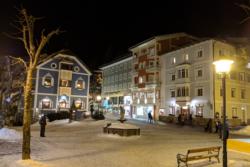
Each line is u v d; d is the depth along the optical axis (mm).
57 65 49688
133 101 57219
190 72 43312
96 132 24406
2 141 16641
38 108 47000
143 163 11078
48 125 33469
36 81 47406
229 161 11242
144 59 54219
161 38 50938
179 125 38125
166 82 48469
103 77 73375
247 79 44688
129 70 60750
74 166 10156
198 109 40938
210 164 10938
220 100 39156
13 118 38875
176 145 17047
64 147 15156
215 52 39719
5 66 35594
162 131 28172
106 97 70062
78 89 51188
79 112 45000
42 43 11711
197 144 17766
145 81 53125
